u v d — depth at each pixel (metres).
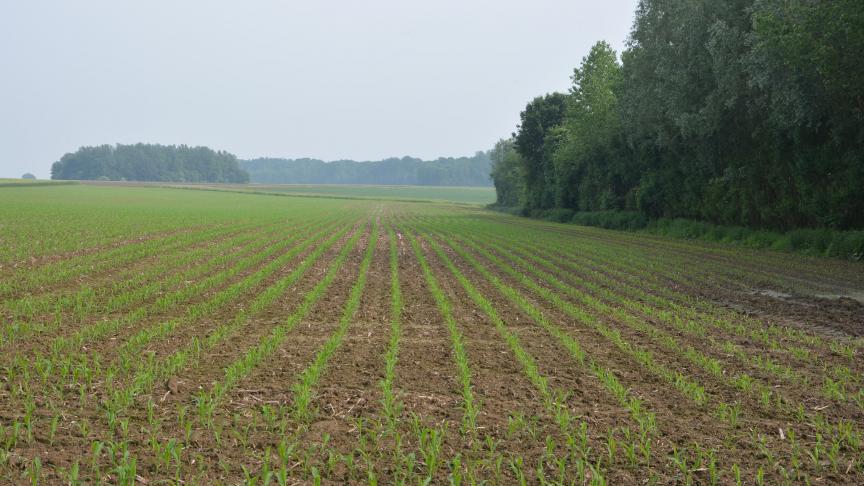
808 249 29.23
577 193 69.00
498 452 6.65
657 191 47.12
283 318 13.64
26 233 33.19
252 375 9.18
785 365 10.34
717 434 7.27
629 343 11.69
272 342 11.06
